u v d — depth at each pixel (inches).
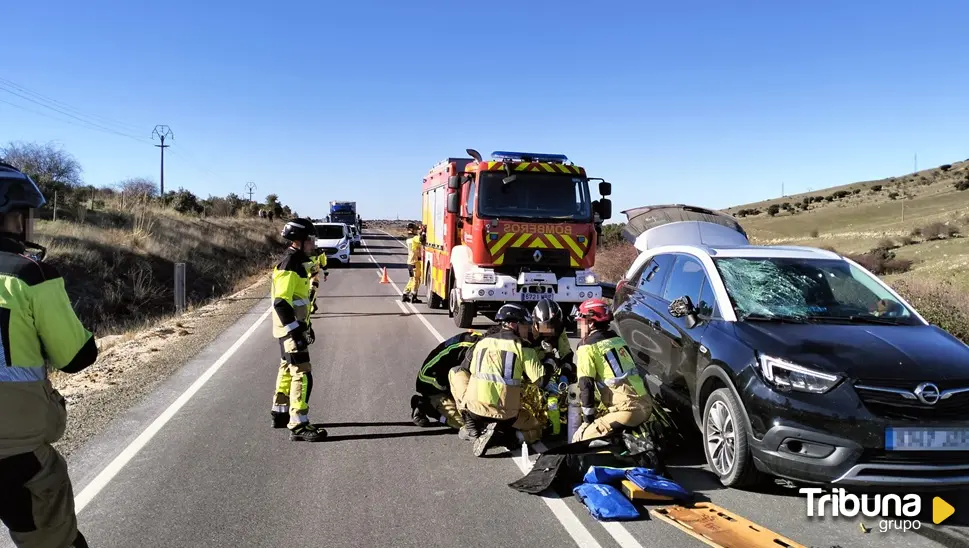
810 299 217.9
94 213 1069.8
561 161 478.3
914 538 159.2
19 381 104.5
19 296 104.1
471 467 207.2
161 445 226.1
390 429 246.8
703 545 153.3
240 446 225.6
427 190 637.9
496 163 453.4
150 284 765.9
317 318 552.7
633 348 275.0
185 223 1368.1
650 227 521.7
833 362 171.9
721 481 193.3
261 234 1784.0
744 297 216.7
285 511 172.7
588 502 172.7
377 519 168.1
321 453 219.3
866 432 161.3
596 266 906.1
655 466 194.2
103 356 395.2
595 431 201.6
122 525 163.9
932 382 164.4
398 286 867.4
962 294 508.7
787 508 177.0
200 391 303.6
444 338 452.4
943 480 160.4
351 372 345.1
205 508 174.6
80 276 707.4
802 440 167.3
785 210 4461.1
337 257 1232.2
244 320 555.5
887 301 216.8
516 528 163.0
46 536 111.2
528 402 227.5
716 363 197.0
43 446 109.4
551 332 224.2
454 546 153.4
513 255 448.8
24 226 113.9
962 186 3784.5
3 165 109.9
